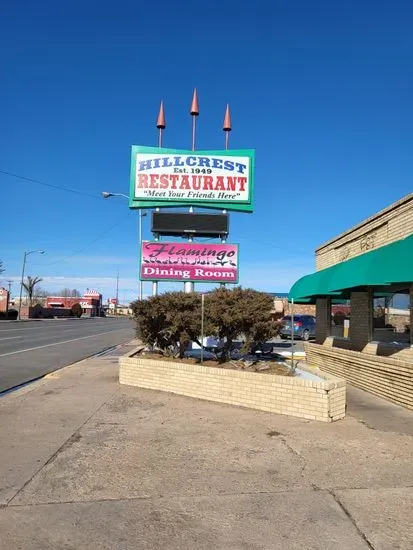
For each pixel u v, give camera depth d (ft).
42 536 13.85
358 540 13.55
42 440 23.34
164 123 66.59
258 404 29.84
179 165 66.13
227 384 31.71
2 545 13.35
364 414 29.04
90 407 30.94
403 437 23.75
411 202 35.81
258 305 36.55
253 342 38.81
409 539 13.60
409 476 18.30
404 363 31.27
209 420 27.20
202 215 65.46
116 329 165.07
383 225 41.32
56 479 18.13
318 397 27.12
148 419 27.50
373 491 16.87
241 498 16.34
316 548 13.16
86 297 453.58
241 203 66.28
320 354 51.57
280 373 34.19
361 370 39.04
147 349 48.98
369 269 34.42
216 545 13.35
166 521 14.73
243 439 23.32
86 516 15.07
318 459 20.34
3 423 26.76
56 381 42.52
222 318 36.01
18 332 132.05
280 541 13.53
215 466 19.49
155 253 65.36
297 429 25.22
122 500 16.22
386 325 40.40
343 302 51.37
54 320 267.39
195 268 65.31
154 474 18.62
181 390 35.01
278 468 19.24
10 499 16.33
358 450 21.58
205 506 15.75
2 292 290.56
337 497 16.37
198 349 47.32
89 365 55.67
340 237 52.24
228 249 65.51
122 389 37.78
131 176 66.13
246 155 66.69
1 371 51.42
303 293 53.31
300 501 16.07
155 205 65.92
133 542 13.53
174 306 38.65
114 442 22.90
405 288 36.86
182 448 21.90
